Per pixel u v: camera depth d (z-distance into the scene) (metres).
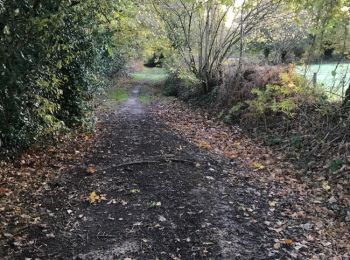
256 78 13.16
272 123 10.69
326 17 9.02
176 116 15.52
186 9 16.11
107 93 23.44
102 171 7.40
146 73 41.50
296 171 7.66
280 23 15.28
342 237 5.02
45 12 6.75
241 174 7.44
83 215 5.50
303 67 10.52
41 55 7.24
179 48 18.05
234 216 5.49
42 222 5.29
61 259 4.36
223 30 16.52
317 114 9.19
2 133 6.89
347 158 7.16
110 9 8.92
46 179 7.04
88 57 11.12
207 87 17.47
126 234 4.91
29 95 7.32
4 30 5.91
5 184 6.64
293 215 5.62
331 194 6.37
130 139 10.34
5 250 4.51
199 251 4.53
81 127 11.35
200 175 7.12
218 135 11.45
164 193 6.18
